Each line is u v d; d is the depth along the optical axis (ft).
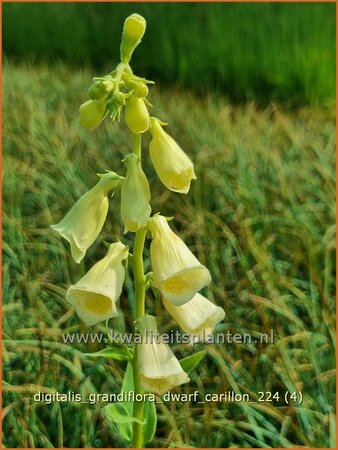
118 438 1.14
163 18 3.19
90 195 0.76
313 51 2.71
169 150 0.76
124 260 0.78
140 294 0.79
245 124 2.15
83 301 0.75
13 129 2.01
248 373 1.24
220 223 1.54
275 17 3.03
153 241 0.77
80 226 0.76
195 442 1.14
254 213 1.62
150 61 3.04
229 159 1.84
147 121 0.72
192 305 0.81
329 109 2.50
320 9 2.98
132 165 0.74
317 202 1.77
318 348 1.30
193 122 2.11
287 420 1.14
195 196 1.64
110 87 0.69
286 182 1.75
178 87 2.76
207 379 1.24
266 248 1.52
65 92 2.45
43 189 1.67
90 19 3.38
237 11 3.09
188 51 3.00
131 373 0.90
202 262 1.43
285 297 1.40
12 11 3.34
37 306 1.33
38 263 1.47
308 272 1.52
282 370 1.22
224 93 2.78
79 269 1.45
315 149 1.93
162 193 1.69
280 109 2.50
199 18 3.25
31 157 1.84
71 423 1.19
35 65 3.01
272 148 1.96
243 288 1.41
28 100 2.20
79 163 1.77
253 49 2.86
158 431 1.24
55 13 3.37
